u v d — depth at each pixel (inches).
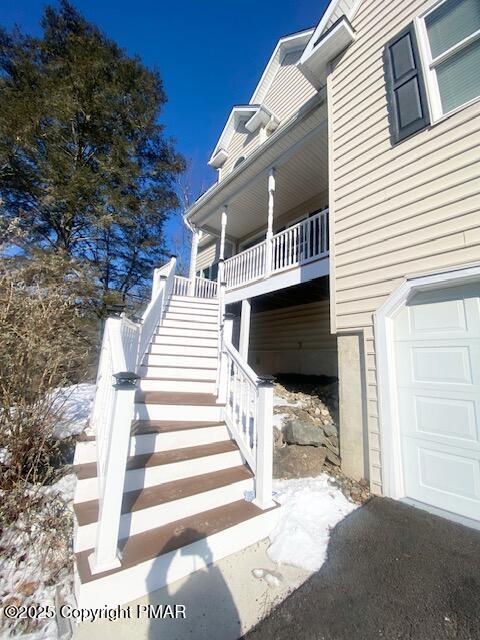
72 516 99.5
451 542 100.1
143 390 163.2
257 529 101.1
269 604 75.0
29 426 109.0
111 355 103.7
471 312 120.6
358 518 115.1
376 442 141.2
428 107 141.1
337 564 89.7
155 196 528.1
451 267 124.3
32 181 377.7
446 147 133.1
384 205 154.3
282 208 374.3
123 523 86.1
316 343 322.3
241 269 323.9
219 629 67.7
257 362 403.5
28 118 355.6
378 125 163.9
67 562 84.4
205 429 132.3
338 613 72.5
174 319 258.1
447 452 121.1
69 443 129.8
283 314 367.6
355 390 154.3
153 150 536.1
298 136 255.3
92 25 478.0
